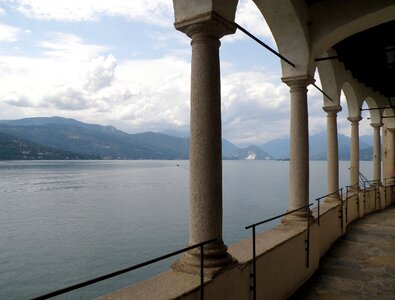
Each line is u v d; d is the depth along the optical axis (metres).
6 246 41.62
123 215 58.38
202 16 4.00
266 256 4.95
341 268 7.03
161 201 73.44
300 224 6.64
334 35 6.97
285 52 6.98
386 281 6.25
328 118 10.27
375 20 6.76
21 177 130.88
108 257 37.53
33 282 31.41
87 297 28.97
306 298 5.60
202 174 4.07
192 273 3.92
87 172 167.12
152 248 40.31
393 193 16.56
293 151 6.97
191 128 4.16
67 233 47.09
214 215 4.09
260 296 4.77
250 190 94.75
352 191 12.79
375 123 15.20
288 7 6.34
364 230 10.56
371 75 12.07
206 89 4.10
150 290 3.49
